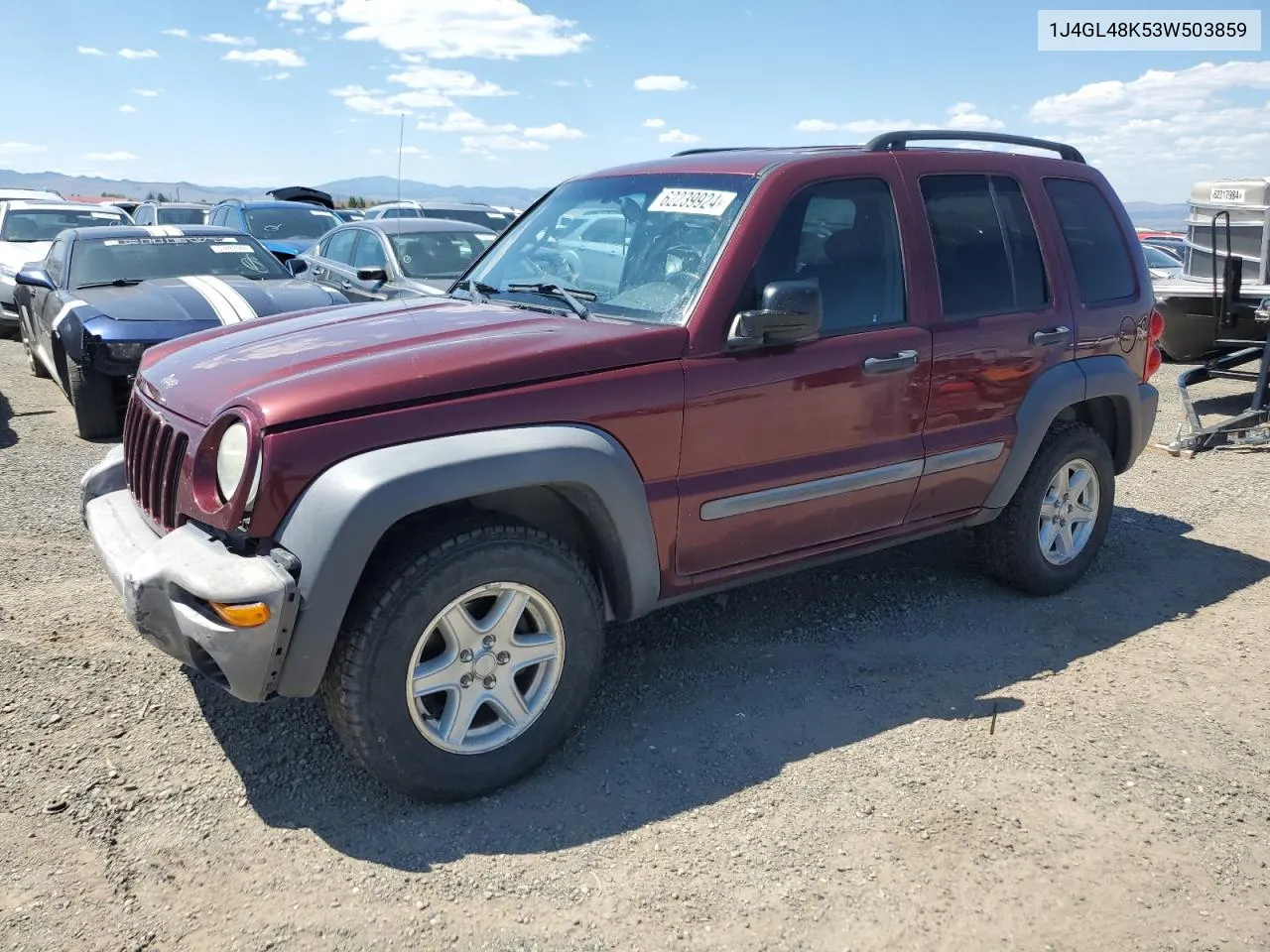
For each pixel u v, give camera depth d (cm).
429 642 309
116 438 744
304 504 276
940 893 271
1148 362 495
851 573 498
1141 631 442
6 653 393
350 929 254
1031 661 410
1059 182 465
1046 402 437
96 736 339
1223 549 545
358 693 285
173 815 299
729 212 362
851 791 316
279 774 321
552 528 346
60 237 912
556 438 305
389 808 306
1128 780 324
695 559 352
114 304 731
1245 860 288
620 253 384
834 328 374
